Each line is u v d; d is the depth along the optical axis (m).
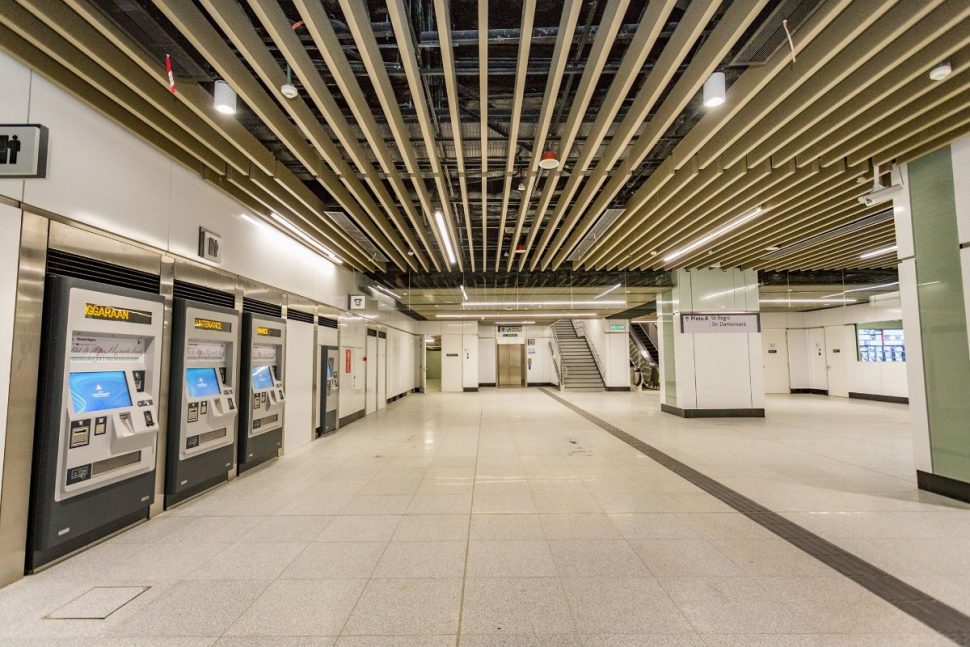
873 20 2.29
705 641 1.93
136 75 2.67
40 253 2.62
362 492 4.10
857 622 2.06
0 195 2.42
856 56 2.62
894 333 11.67
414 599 2.29
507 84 3.72
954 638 1.93
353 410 8.60
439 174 4.16
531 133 4.25
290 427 5.89
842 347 13.27
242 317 4.79
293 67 2.61
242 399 4.72
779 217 5.66
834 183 4.53
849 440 6.46
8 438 2.45
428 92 3.45
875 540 2.96
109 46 2.46
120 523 3.19
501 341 19.25
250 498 3.95
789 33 2.47
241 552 2.86
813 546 2.88
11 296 2.47
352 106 3.03
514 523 3.32
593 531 3.15
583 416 9.20
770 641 1.93
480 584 2.44
